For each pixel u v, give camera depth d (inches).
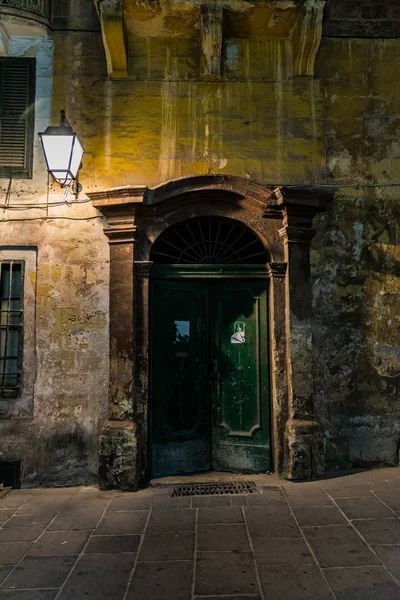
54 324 227.0
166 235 237.6
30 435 221.8
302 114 238.4
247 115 237.9
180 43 238.8
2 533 166.7
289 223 227.0
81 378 225.0
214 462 238.8
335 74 239.9
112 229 224.8
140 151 234.8
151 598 124.9
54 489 217.2
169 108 237.3
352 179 237.5
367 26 239.9
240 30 237.8
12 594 127.2
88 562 144.5
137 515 181.8
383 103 239.3
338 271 234.5
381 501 188.2
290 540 156.4
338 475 221.9
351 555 144.9
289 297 225.6
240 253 238.4
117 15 220.8
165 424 231.0
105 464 213.3
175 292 236.4
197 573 136.9
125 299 222.1
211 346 240.1
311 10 223.8
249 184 223.3
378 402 231.8
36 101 236.5
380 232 237.0
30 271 229.6
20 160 234.4
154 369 229.6
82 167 233.8
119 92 237.0
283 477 221.1
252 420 233.6
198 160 235.3
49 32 237.3
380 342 233.9
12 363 229.1
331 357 231.6
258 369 233.1
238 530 165.5
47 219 230.5
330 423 229.6
